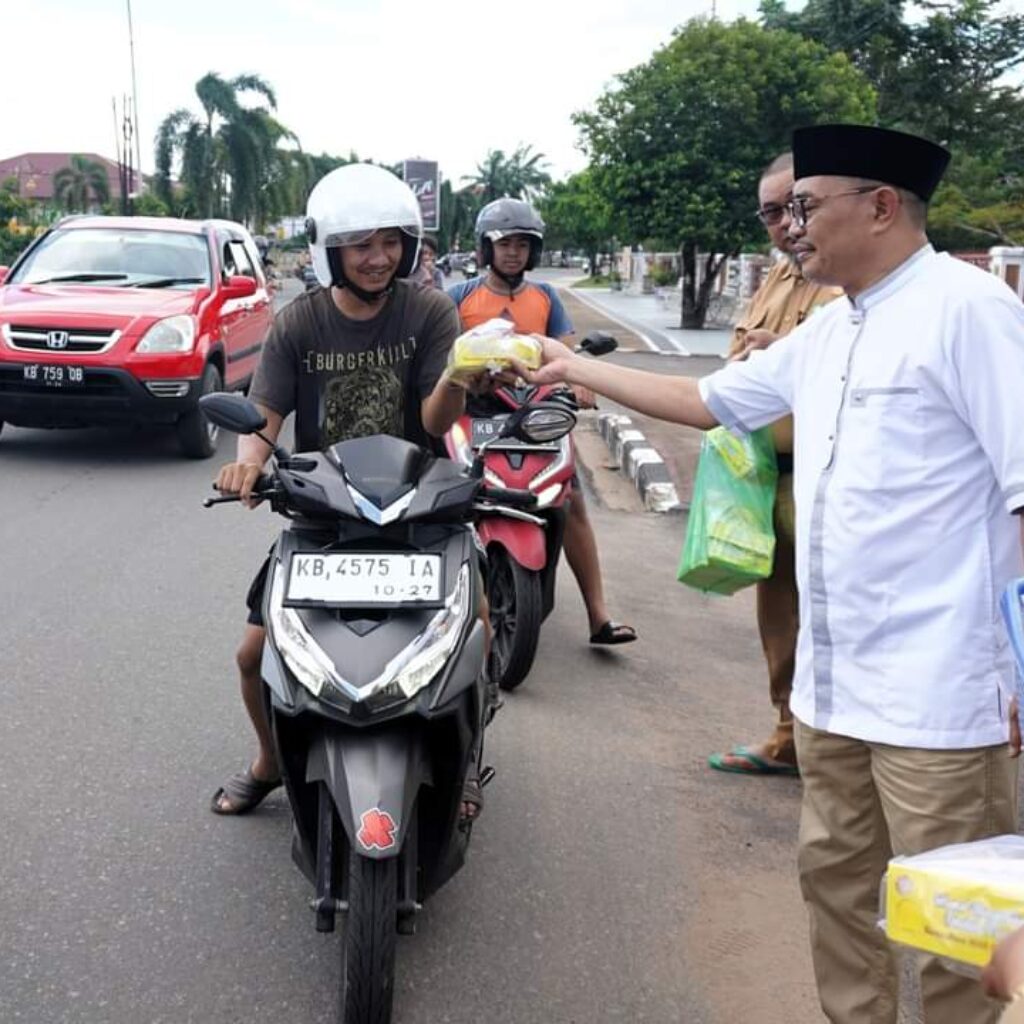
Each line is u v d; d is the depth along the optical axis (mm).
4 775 4410
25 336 9594
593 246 62750
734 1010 3242
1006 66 31172
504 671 5336
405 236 3490
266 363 3652
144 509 8445
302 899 3680
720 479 4051
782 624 4477
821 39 31078
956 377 2369
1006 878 1676
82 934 3461
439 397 3461
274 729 3076
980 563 2408
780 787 4578
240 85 49469
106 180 56812
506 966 3400
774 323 4293
